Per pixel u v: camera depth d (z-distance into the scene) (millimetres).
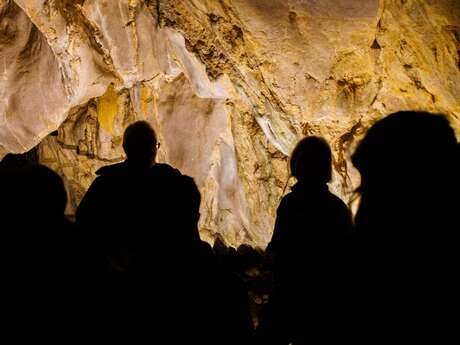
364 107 2965
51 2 3906
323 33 2754
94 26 4062
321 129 3236
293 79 3045
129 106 4844
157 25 3730
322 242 1567
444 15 2234
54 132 5609
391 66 2715
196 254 1511
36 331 1191
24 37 4461
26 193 1204
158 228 1508
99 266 1389
